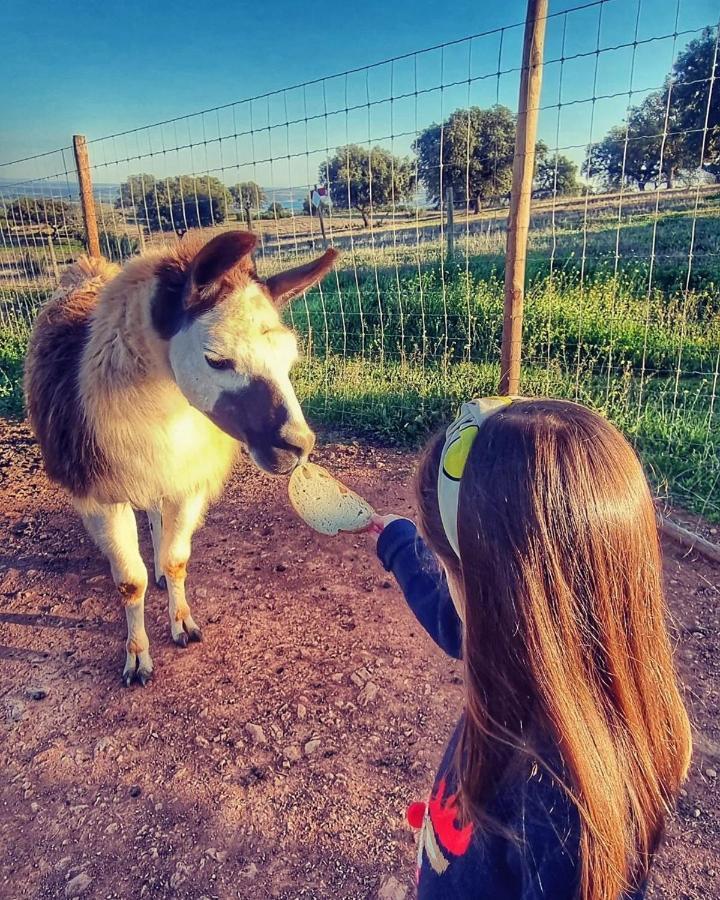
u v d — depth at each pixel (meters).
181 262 2.62
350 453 5.46
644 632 0.87
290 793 2.46
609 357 5.70
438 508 1.00
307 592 3.70
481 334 7.55
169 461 2.81
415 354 6.76
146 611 3.62
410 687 2.96
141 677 3.06
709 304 7.92
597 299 7.73
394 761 2.59
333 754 2.63
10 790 2.54
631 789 0.86
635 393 5.61
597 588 0.82
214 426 2.99
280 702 2.91
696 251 10.86
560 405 0.93
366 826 2.32
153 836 2.32
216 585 3.80
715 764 2.49
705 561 3.73
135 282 2.63
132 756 2.67
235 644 3.30
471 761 0.95
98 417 2.69
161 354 2.63
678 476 4.43
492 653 0.88
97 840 2.32
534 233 13.89
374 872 2.16
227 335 2.43
